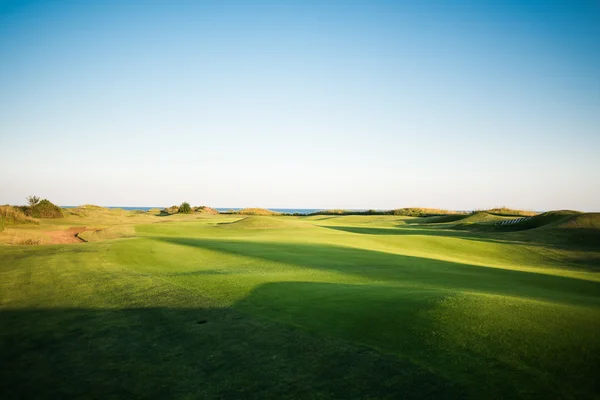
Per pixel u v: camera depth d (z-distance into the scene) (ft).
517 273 56.75
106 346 23.67
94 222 176.45
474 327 23.00
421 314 25.41
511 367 18.49
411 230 161.27
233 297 33.71
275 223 151.33
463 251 101.45
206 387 18.11
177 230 130.72
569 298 36.19
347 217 280.92
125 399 17.47
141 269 49.42
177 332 25.57
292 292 34.78
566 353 19.48
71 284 40.73
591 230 137.39
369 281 42.63
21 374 20.22
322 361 20.13
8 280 42.83
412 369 18.79
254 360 20.66
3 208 137.59
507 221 185.16
